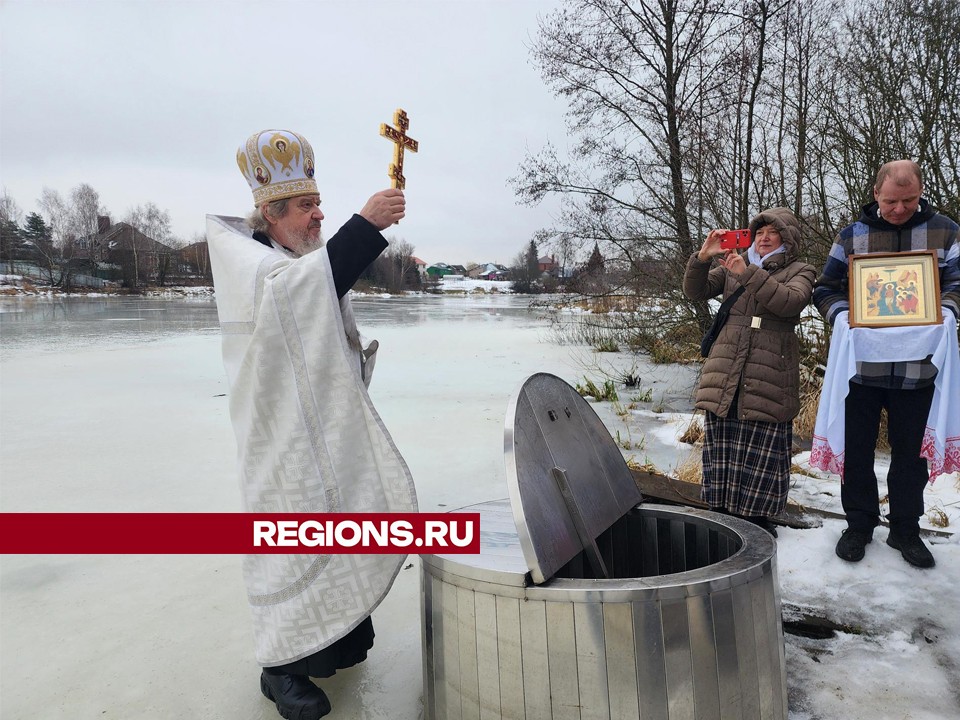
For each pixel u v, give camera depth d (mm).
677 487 3797
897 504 2967
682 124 8703
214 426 6344
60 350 12609
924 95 5969
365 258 1928
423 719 2070
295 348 1885
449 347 12891
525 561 1585
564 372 9500
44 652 2512
